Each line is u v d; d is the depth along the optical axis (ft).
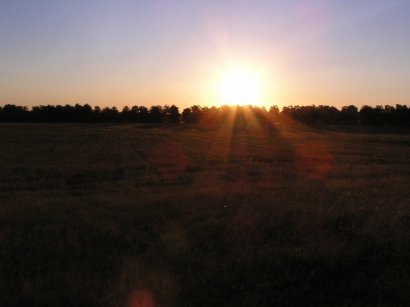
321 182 61.93
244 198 44.11
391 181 61.52
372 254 25.85
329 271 23.06
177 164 94.73
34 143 159.22
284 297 20.03
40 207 39.11
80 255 25.22
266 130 325.42
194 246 26.96
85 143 164.25
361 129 383.45
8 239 27.89
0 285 20.53
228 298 19.81
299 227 30.63
